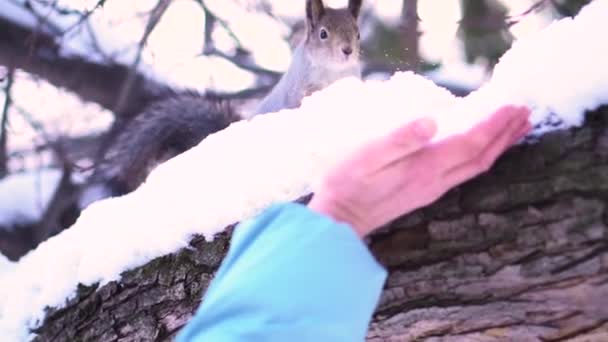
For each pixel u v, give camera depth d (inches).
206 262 58.4
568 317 43.9
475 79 137.1
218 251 57.5
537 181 43.1
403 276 47.1
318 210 38.5
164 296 61.3
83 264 69.1
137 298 63.5
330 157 51.3
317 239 34.1
